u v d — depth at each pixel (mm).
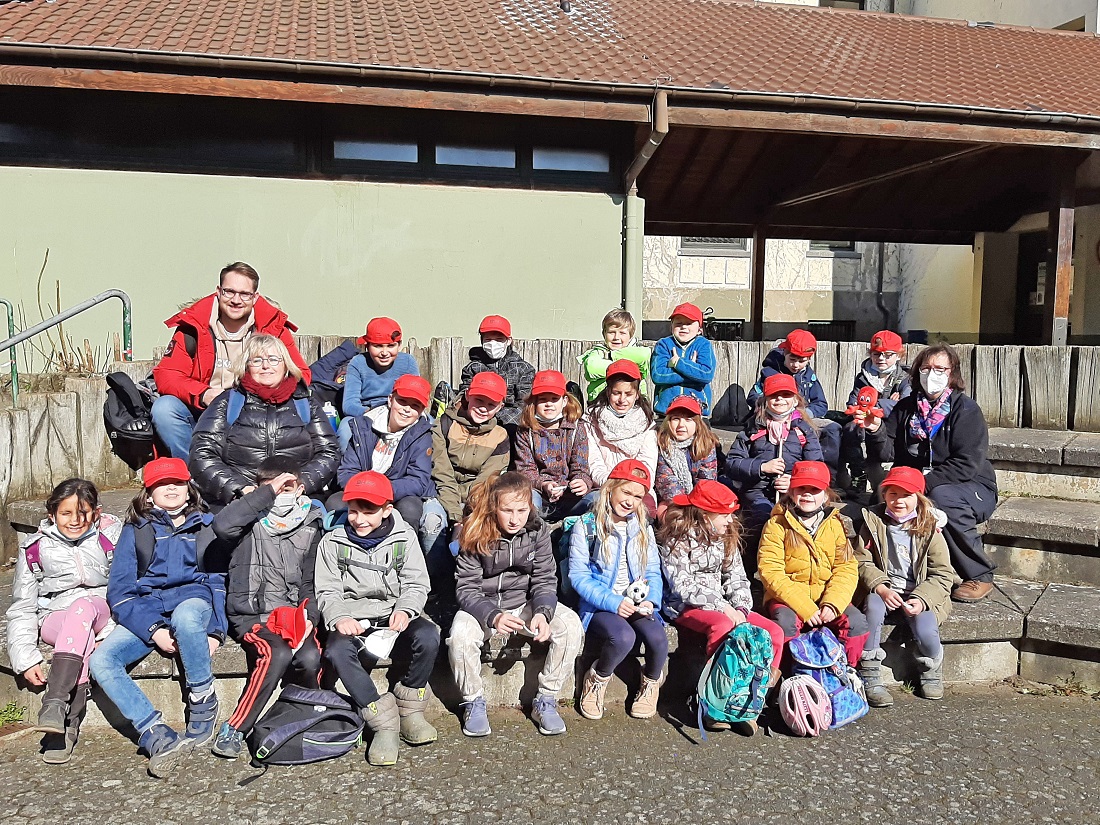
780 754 3328
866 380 5430
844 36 10633
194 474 3902
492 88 6699
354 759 3244
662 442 4414
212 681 3348
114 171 6848
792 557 3793
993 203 11586
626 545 3686
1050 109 7684
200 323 4480
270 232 7168
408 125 7316
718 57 8609
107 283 6906
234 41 6707
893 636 3932
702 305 16312
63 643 3229
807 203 11484
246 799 2955
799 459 4430
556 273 7703
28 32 6328
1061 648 3982
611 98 6922
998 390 6090
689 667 3848
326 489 4277
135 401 4926
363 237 7336
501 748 3352
